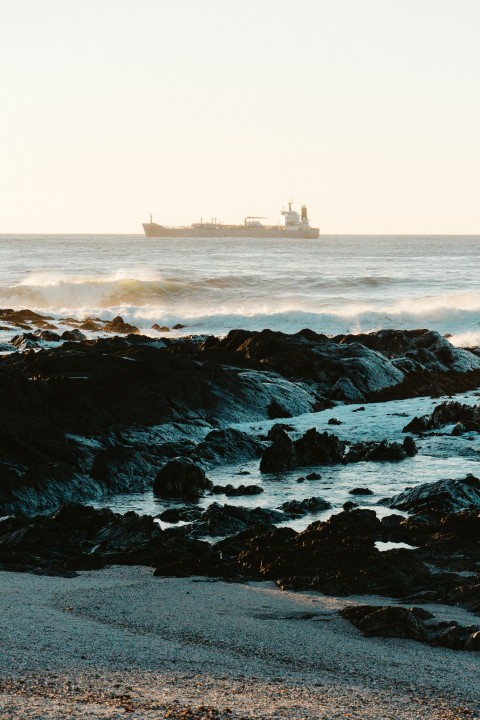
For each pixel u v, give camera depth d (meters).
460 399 39.31
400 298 81.69
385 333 46.56
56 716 9.60
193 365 36.53
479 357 46.75
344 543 19.31
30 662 11.66
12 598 15.53
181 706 10.16
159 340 46.50
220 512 22.45
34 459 26.33
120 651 12.39
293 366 40.59
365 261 146.75
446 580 17.06
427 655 12.70
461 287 92.56
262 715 9.99
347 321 66.38
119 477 27.08
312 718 9.98
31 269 116.94
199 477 26.36
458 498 23.59
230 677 11.45
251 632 13.62
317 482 27.14
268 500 25.17
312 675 11.66
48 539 20.73
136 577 17.81
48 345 50.66
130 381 33.72
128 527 21.53
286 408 36.25
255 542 20.03
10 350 47.50
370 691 11.06
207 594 16.19
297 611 14.95
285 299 82.56
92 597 15.85
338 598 16.19
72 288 84.44
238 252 185.62
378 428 34.03
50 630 13.30
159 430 31.39
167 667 11.77
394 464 29.28
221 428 33.28
